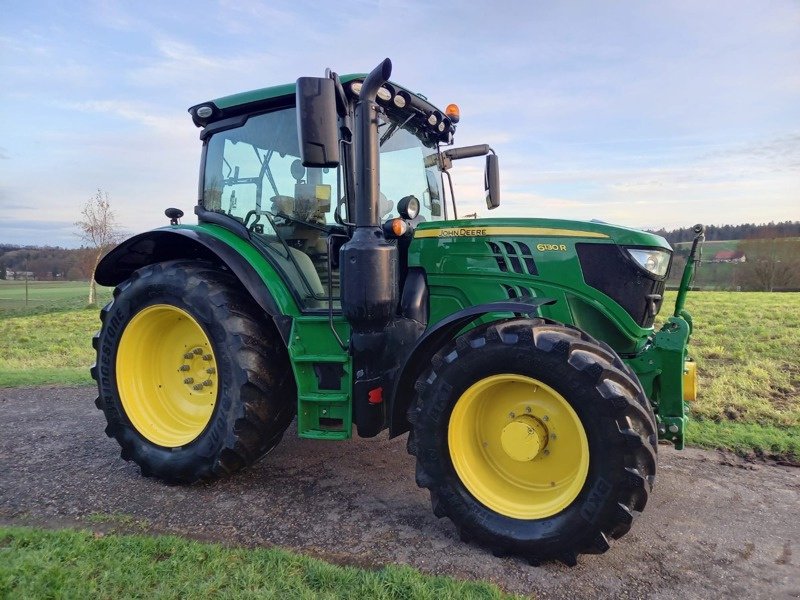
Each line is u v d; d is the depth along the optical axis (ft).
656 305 11.37
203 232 12.96
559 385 8.83
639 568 8.94
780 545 9.67
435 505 9.84
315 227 12.30
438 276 11.98
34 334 56.59
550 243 11.23
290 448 14.62
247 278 11.82
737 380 21.29
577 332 9.55
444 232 11.94
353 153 11.70
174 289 12.28
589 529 8.61
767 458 13.75
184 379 13.30
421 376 10.13
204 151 14.17
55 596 7.69
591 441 8.63
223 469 11.79
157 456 12.30
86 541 9.25
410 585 8.11
